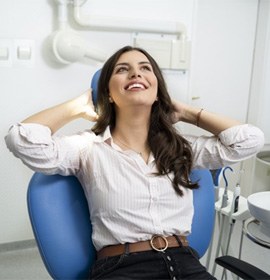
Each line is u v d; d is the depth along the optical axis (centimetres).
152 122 131
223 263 100
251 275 92
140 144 129
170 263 105
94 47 197
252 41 271
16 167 203
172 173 120
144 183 114
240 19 261
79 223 113
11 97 192
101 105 129
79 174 118
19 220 212
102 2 201
